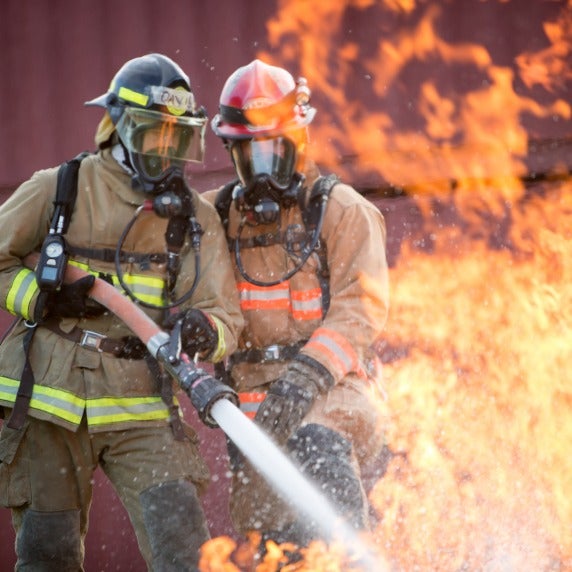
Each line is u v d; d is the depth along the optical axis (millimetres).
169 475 11992
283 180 12711
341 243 12898
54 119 19172
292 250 12938
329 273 13031
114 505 18766
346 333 12523
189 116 12289
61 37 19156
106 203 12312
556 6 17875
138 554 18656
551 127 17922
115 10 18922
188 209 12406
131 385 12133
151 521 11828
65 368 12031
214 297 12445
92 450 12312
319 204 12914
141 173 12094
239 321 12625
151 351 11867
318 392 12312
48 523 12258
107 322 12242
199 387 11578
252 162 12672
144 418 12102
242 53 18422
